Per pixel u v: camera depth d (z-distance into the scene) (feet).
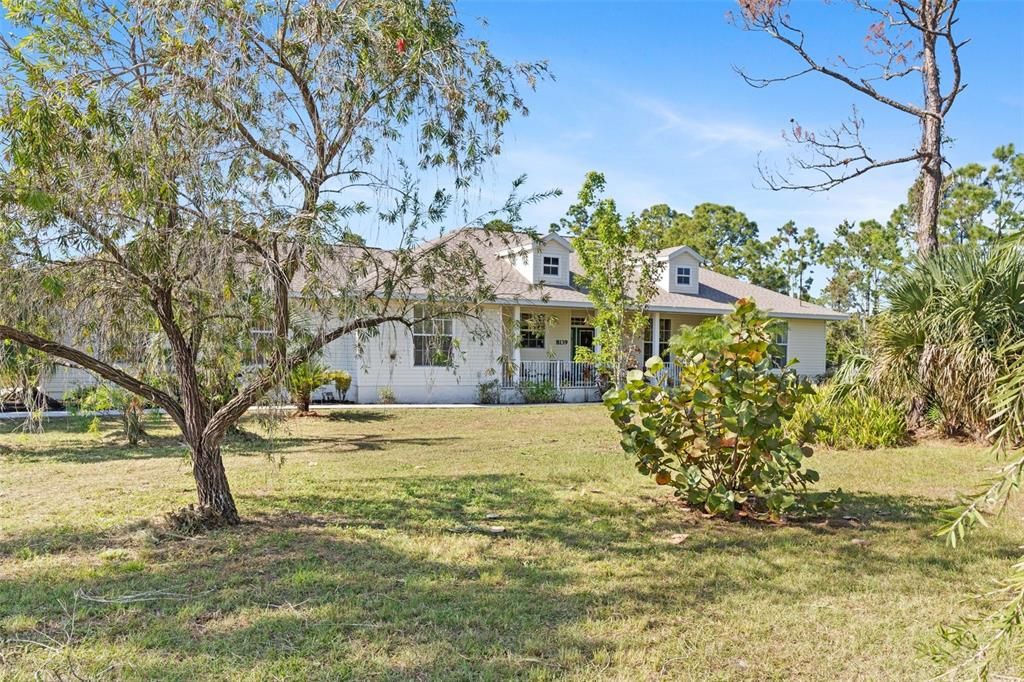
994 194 86.99
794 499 19.48
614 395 19.75
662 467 21.75
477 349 63.26
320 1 16.21
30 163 14.20
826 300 104.53
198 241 14.23
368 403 59.62
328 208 15.15
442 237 18.44
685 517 19.29
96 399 32.50
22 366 18.74
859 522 18.71
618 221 51.93
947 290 28.58
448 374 62.13
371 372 59.72
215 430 17.72
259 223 14.60
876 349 31.35
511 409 55.16
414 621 11.66
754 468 18.89
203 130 14.98
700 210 153.17
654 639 11.05
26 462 28.48
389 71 16.72
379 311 17.89
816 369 83.97
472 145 18.04
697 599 12.85
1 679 9.43
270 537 16.74
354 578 13.78
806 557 15.48
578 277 58.13
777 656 10.46
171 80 15.10
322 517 19.04
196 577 13.78
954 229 87.15
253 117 16.17
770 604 12.60
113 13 16.24
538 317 22.36
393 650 10.55
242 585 13.37
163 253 15.25
